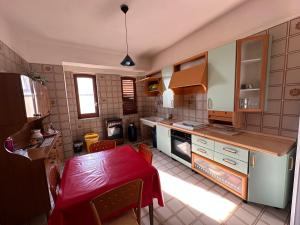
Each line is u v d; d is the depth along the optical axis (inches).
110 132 169.0
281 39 67.7
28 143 86.9
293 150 63.3
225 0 74.1
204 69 91.7
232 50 77.1
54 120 123.1
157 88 150.6
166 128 124.7
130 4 74.0
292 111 67.3
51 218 39.8
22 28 93.4
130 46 131.6
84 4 72.8
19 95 56.5
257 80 76.9
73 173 56.1
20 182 60.0
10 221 59.8
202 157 90.8
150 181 55.6
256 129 81.4
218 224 62.1
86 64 134.3
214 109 89.7
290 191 65.6
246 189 69.2
